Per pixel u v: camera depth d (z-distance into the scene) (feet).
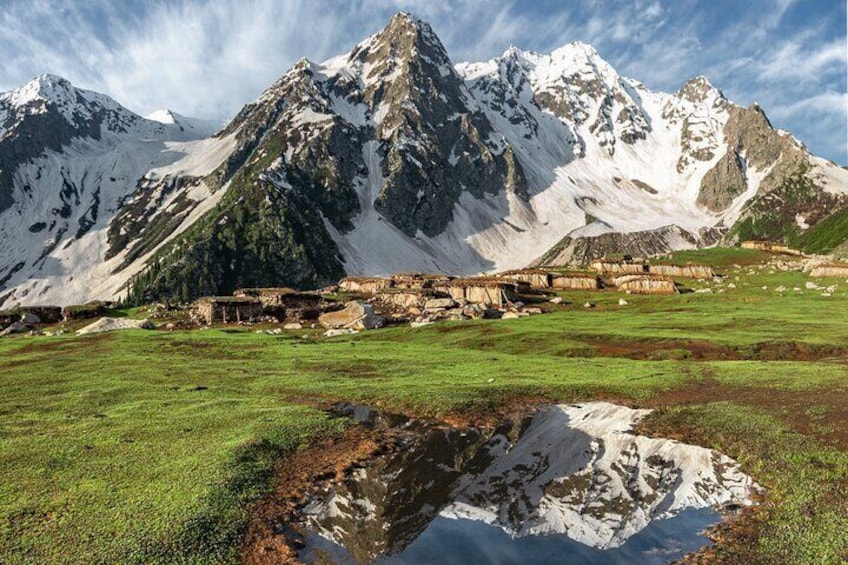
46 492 76.79
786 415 110.01
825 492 75.97
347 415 124.47
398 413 126.72
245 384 157.07
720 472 88.33
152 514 70.18
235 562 61.52
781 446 93.81
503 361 194.49
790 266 613.11
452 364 188.14
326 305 437.17
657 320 292.20
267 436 102.78
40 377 167.32
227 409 123.95
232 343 258.57
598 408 127.03
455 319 353.10
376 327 357.20
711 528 70.03
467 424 117.80
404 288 488.02
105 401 133.59
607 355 217.56
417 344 263.49
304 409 124.06
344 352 226.58
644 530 70.90
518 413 125.39
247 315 418.31
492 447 103.45
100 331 334.85
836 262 530.68
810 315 281.13
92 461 89.30
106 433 104.68
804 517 69.67
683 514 74.79
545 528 71.26
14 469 85.46
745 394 130.00
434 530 71.10
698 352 208.33
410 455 99.30
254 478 84.74
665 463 93.35
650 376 155.53
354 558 63.67
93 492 76.79
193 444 98.27
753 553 62.54
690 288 503.20
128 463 88.43
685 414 115.85
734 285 491.31
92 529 66.13
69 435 103.45
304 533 69.82
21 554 60.44
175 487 78.69
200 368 184.65
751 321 264.72
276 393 145.38
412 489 84.48
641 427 111.45
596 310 393.50
